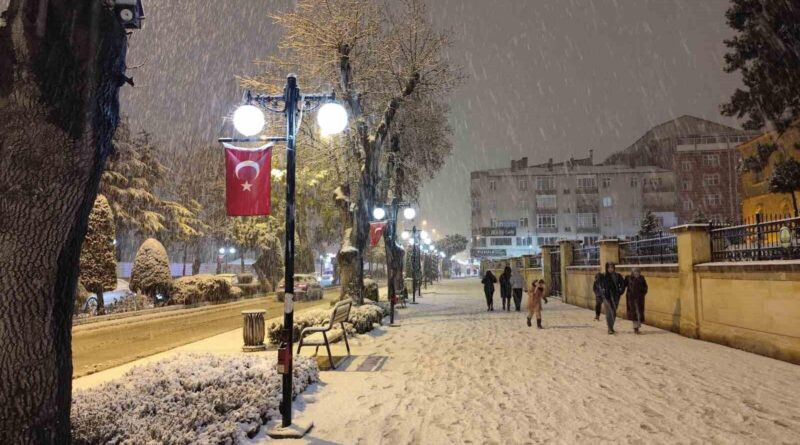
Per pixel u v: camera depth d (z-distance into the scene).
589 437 5.47
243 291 34.12
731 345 10.75
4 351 3.63
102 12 3.93
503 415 6.31
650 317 14.77
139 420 5.27
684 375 8.23
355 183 22.41
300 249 38.81
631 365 9.14
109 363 11.05
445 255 93.81
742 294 10.41
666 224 80.75
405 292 27.02
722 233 11.70
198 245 45.47
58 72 3.73
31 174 3.69
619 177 83.38
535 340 12.48
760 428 5.63
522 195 87.00
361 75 20.28
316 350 10.30
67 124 3.77
